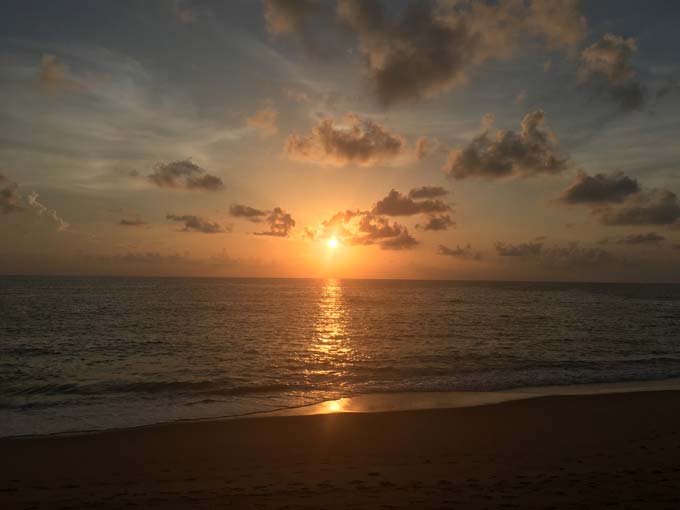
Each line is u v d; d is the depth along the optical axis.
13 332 36.00
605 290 157.12
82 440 12.02
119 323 42.59
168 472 9.80
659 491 7.83
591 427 13.26
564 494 7.77
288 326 41.84
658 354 27.77
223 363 24.06
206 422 13.69
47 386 18.73
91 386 18.69
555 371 22.30
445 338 34.28
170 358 25.50
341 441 12.08
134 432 12.72
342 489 8.30
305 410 15.27
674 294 130.62
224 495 7.99
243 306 67.12
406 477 9.09
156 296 89.62
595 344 31.72
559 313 58.50
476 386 19.02
